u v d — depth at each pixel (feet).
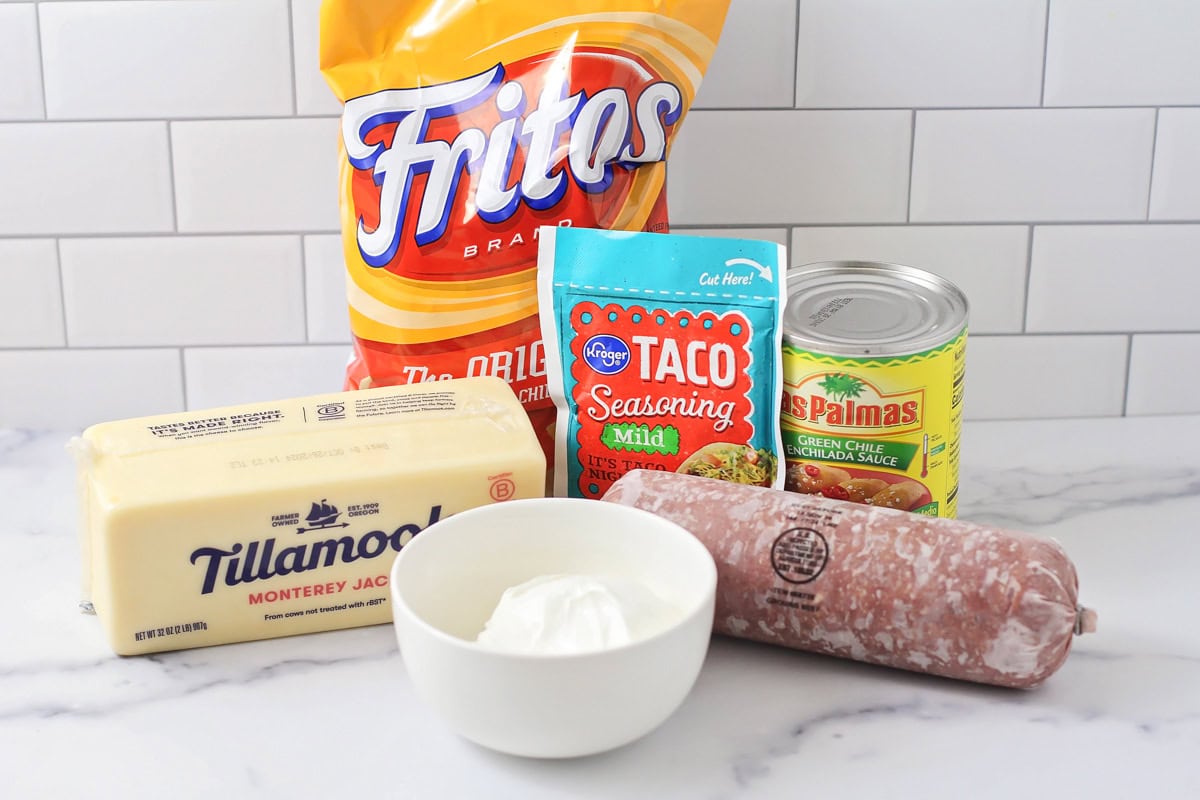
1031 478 3.11
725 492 2.36
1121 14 3.09
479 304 2.81
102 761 2.05
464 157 2.77
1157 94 3.16
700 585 2.19
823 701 2.22
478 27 2.73
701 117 3.19
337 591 2.43
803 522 2.26
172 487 2.28
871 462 2.49
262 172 3.23
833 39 3.11
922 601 2.12
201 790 1.98
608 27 2.73
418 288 2.80
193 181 3.23
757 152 3.22
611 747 1.98
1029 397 3.48
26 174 3.20
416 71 2.76
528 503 2.33
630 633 2.04
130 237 3.28
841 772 2.02
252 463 2.38
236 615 2.38
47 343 3.37
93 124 3.16
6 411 3.45
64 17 3.06
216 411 2.57
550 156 2.74
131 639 2.32
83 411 3.46
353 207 2.83
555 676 1.86
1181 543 2.75
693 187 3.26
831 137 3.21
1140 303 3.37
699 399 2.64
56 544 2.80
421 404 2.62
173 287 3.34
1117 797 1.95
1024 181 3.25
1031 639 2.06
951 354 2.46
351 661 2.36
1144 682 2.25
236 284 3.34
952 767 2.03
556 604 2.10
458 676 1.89
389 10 2.74
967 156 3.23
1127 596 2.53
